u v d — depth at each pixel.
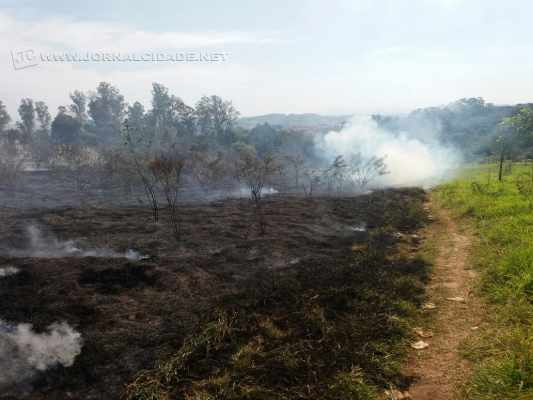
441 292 7.61
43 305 7.38
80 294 7.89
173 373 4.95
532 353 4.71
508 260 7.73
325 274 8.76
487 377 4.55
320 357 5.35
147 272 9.08
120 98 71.75
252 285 8.28
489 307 6.59
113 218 16.09
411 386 4.81
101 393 4.77
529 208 12.37
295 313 6.72
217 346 5.65
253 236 12.68
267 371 5.05
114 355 5.61
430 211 16.84
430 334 6.04
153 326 6.51
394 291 7.60
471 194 17.00
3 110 58.41
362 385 4.71
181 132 58.59
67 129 61.53
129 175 22.44
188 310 7.11
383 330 6.08
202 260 10.05
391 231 13.19
